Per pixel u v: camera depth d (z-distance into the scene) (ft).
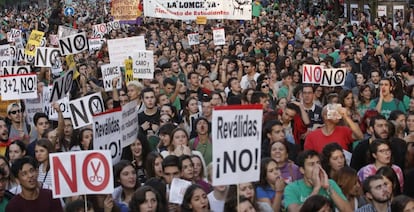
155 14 94.38
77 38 59.36
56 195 27.32
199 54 79.97
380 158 32.12
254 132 25.85
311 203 26.17
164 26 120.98
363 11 139.54
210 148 38.40
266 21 131.34
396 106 45.62
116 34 100.12
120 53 60.49
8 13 267.80
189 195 27.68
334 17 165.99
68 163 27.40
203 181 32.50
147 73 56.24
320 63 59.57
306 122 41.60
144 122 44.78
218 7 93.30
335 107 37.01
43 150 34.63
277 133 35.53
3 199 31.50
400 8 128.88
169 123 37.35
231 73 60.44
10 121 45.78
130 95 47.37
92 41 88.28
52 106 42.88
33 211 30.01
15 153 36.04
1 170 30.83
